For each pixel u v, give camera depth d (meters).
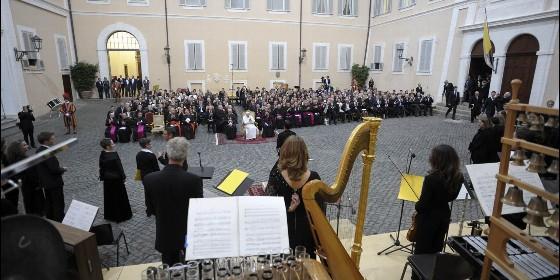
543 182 2.65
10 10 11.95
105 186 4.86
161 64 19.73
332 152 9.21
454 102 14.31
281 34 21.23
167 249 2.82
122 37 19.66
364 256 3.84
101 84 18.73
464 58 15.23
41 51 14.38
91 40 18.50
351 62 22.86
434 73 17.14
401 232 4.52
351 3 21.94
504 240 1.97
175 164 2.81
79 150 9.22
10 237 1.26
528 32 12.01
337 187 2.11
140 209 5.48
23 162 1.36
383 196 5.90
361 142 2.20
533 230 3.62
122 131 10.27
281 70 21.70
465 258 2.60
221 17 20.08
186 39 19.81
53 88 15.45
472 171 2.88
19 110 12.10
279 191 2.62
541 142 1.92
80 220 3.39
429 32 17.28
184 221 2.80
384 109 15.32
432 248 3.02
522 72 12.54
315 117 13.80
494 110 12.12
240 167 7.86
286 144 2.54
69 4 17.70
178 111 11.54
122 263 3.95
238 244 1.88
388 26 20.61
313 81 22.42
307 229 2.60
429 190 2.90
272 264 1.91
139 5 18.78
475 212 5.27
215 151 9.42
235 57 20.75
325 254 2.08
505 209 2.68
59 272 1.38
